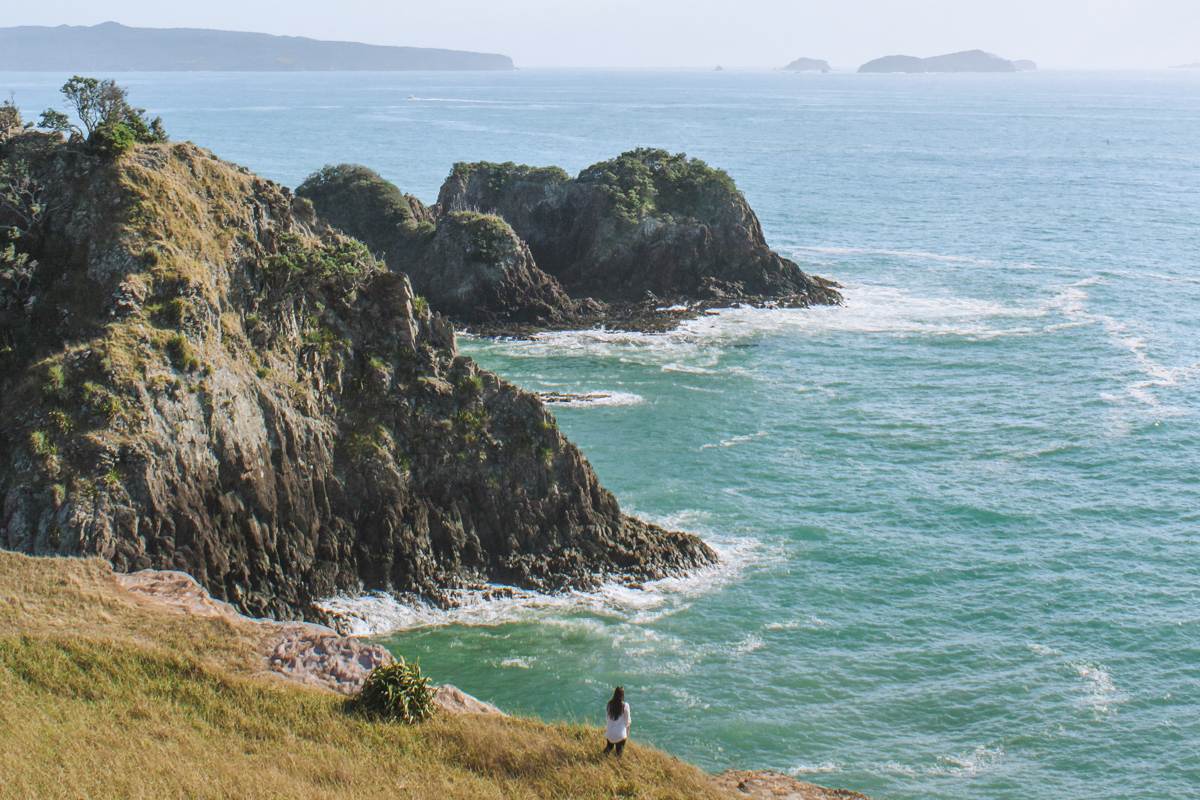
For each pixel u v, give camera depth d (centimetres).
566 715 5853
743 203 15788
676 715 5891
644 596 7156
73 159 7525
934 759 5581
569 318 14062
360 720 4038
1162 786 5381
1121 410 10662
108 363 6319
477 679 6197
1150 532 8088
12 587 4706
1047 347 12912
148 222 7100
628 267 15262
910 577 7425
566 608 7006
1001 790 5344
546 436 7631
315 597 6906
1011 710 5984
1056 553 7762
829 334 13562
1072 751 5647
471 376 7700
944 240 19912
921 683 6241
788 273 15525
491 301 13938
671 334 13488
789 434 10081
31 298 6950
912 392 11325
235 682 4169
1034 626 6831
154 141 8125
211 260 7219
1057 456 9531
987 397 11131
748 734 5741
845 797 4050
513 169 16975
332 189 15662
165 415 6388
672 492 8744
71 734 3728
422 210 16412
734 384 11588
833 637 6700
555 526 7531
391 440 7356
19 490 5947
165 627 4547
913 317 14362
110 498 6031
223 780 3538
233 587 6556
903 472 9200
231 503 6606
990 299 15312
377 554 7125
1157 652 6525
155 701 4016
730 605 7050
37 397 6238
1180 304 14962
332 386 7425
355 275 7669
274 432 6931
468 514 7431
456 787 3666
